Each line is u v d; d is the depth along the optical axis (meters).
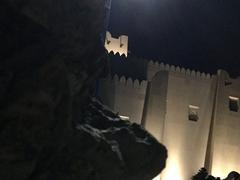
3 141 12.53
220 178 37.00
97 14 17.61
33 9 14.48
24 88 13.19
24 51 14.16
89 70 19.22
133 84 36.50
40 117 13.38
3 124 12.64
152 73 38.31
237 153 39.12
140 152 20.38
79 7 16.47
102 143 17.69
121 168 18.34
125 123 21.58
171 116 38.09
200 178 35.50
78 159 16.47
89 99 21.05
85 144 17.03
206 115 39.53
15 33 14.21
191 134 38.50
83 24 17.02
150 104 36.75
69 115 15.02
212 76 40.53
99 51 19.52
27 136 13.05
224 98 40.12
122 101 35.78
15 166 12.90
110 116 21.61
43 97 13.46
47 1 14.83
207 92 40.00
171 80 38.81
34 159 13.40
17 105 12.84
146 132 21.80
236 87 40.84
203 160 38.62
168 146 37.44
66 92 14.77
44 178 14.51
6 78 13.12
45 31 15.28
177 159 37.50
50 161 14.89
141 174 20.30
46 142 13.91
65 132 14.95
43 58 14.51
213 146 38.41
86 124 18.81
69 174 15.98
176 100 38.59
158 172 21.45
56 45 15.84
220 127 39.19
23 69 13.76
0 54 13.66
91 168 16.92
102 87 35.41
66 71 15.15
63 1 15.62
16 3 13.99
